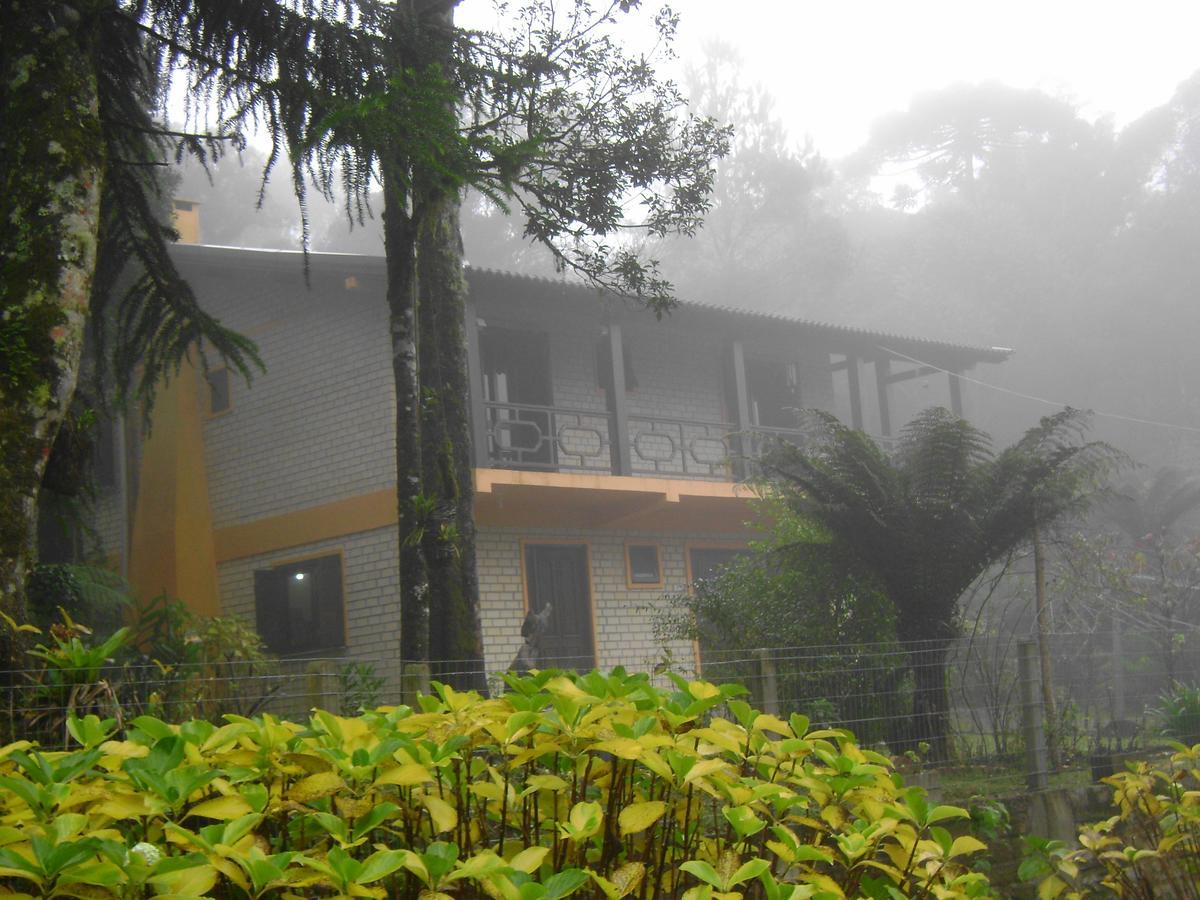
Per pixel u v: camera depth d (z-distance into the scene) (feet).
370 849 8.08
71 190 22.30
